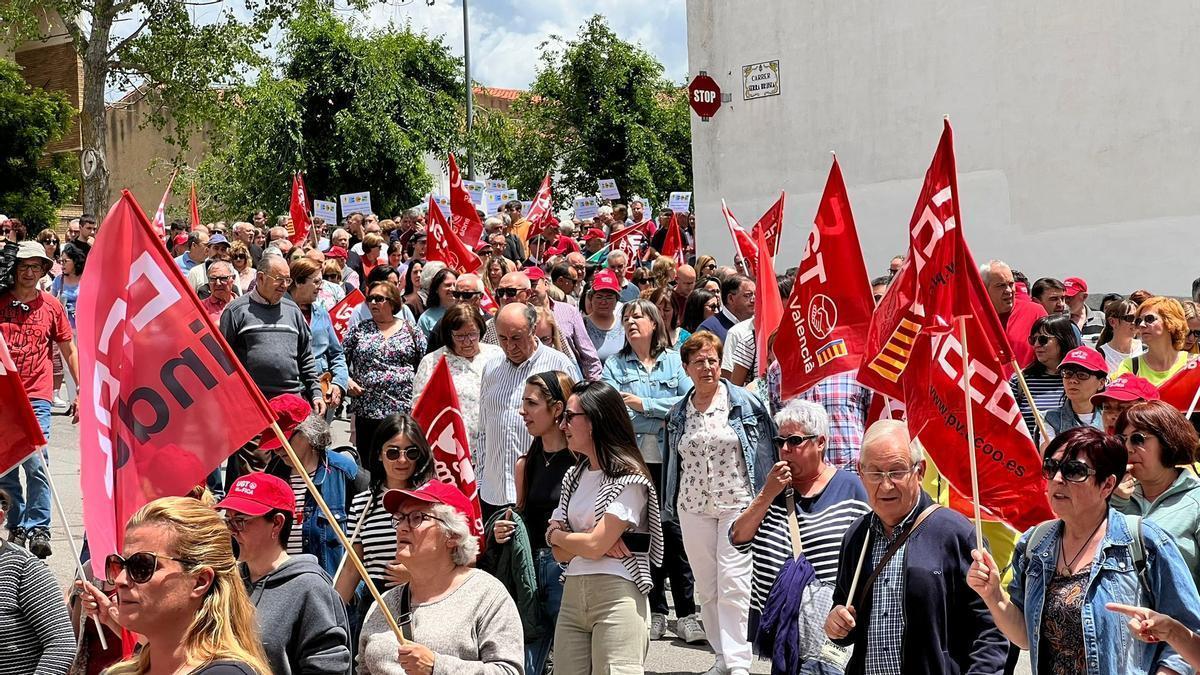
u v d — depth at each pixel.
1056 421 7.39
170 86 30.72
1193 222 17.89
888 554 4.90
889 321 6.55
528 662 6.35
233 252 14.69
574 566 6.03
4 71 37.22
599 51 35.00
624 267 14.35
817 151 21.17
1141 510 5.17
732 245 22.02
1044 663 4.43
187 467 5.18
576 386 6.13
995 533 6.08
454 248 13.76
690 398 7.53
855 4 20.61
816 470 6.08
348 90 33.56
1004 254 19.36
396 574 4.96
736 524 6.17
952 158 6.09
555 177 35.84
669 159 35.09
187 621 3.42
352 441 11.65
